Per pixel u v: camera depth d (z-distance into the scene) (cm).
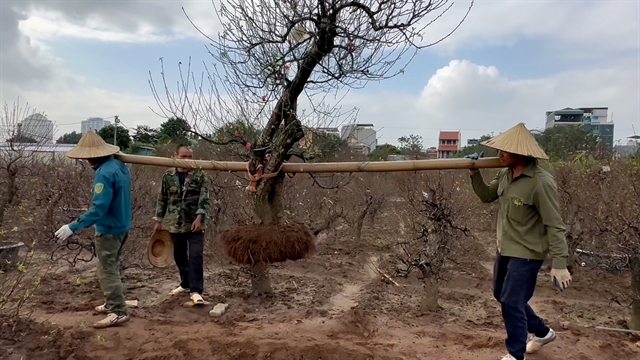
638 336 504
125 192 494
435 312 592
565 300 693
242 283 681
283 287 686
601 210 700
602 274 796
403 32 437
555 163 1025
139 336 457
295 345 430
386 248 944
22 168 941
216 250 716
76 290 622
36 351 417
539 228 377
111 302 483
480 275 771
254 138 538
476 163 400
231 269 702
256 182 449
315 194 908
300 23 461
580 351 440
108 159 496
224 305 564
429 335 486
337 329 479
